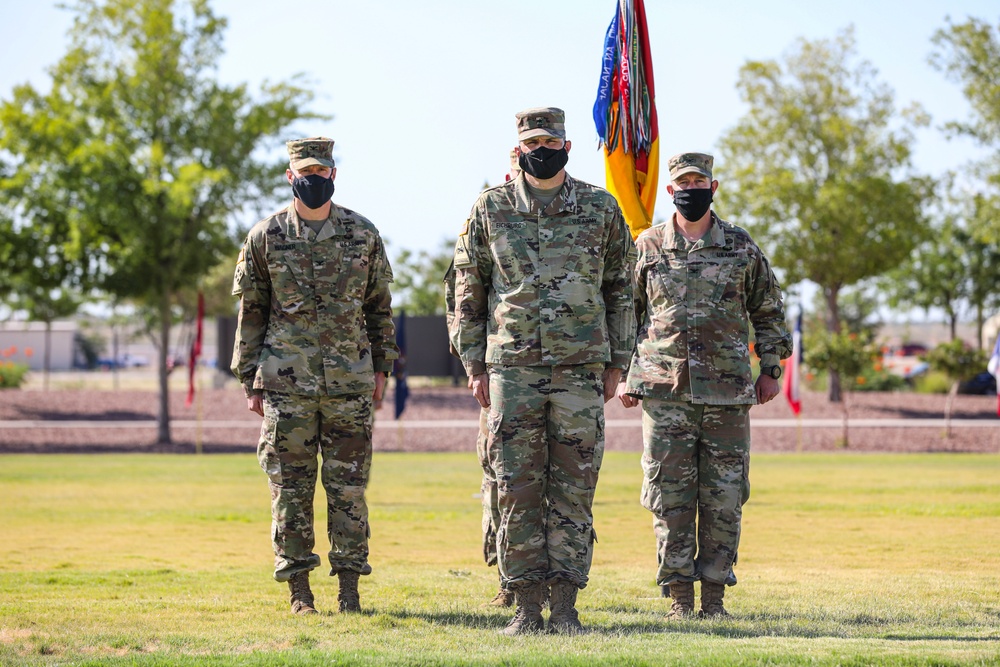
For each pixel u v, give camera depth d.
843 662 9.76
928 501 31.64
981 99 66.00
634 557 21.20
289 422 13.66
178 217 54.16
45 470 46.34
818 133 69.25
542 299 12.23
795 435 61.19
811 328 99.56
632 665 9.70
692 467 14.14
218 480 41.97
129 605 14.38
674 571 13.98
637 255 13.81
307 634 11.98
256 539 24.64
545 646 10.84
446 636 11.83
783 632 12.20
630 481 40.28
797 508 29.81
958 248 107.06
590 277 12.33
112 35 54.97
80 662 10.45
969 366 60.53
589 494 12.36
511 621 12.47
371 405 14.08
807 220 68.56
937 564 19.48
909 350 155.12
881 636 11.86
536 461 12.29
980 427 62.88
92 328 175.12
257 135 56.53
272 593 15.84
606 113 17.02
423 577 17.75
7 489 37.97
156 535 25.34
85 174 53.38
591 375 12.36
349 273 13.75
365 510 14.10
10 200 54.56
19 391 75.06
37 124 52.66
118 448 59.06
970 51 66.25
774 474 42.44
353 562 13.98
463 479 41.59
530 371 12.23
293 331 13.73
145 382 108.81
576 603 15.09
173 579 17.62
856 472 43.50
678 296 14.17
